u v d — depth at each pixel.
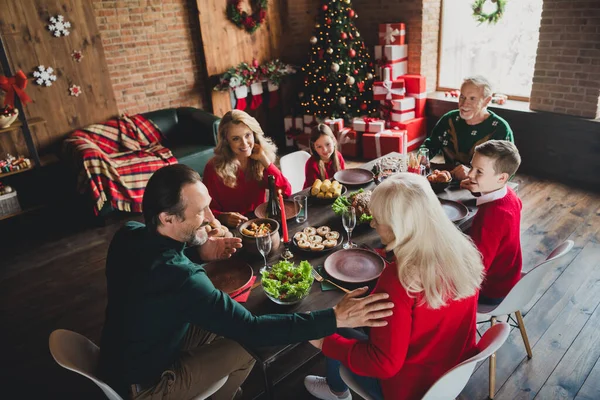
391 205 1.22
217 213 2.32
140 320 1.44
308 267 1.71
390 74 5.38
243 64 5.62
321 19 5.40
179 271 1.43
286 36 6.24
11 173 4.09
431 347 1.35
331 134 2.84
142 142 4.91
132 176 4.23
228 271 1.84
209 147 4.89
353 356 1.39
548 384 2.11
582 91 4.18
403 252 1.24
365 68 5.57
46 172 4.56
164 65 5.38
